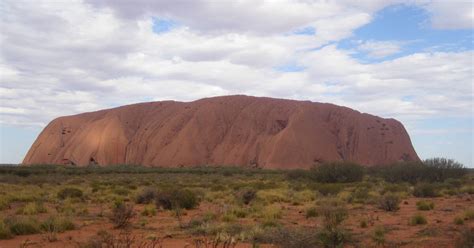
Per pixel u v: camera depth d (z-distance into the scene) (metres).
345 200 28.06
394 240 13.58
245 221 18.00
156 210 21.83
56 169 86.56
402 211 22.34
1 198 26.27
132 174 82.81
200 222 16.86
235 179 62.34
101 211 20.47
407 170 50.91
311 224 17.23
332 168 52.97
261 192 31.62
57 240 13.48
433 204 23.75
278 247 12.16
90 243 11.34
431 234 14.76
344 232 13.16
